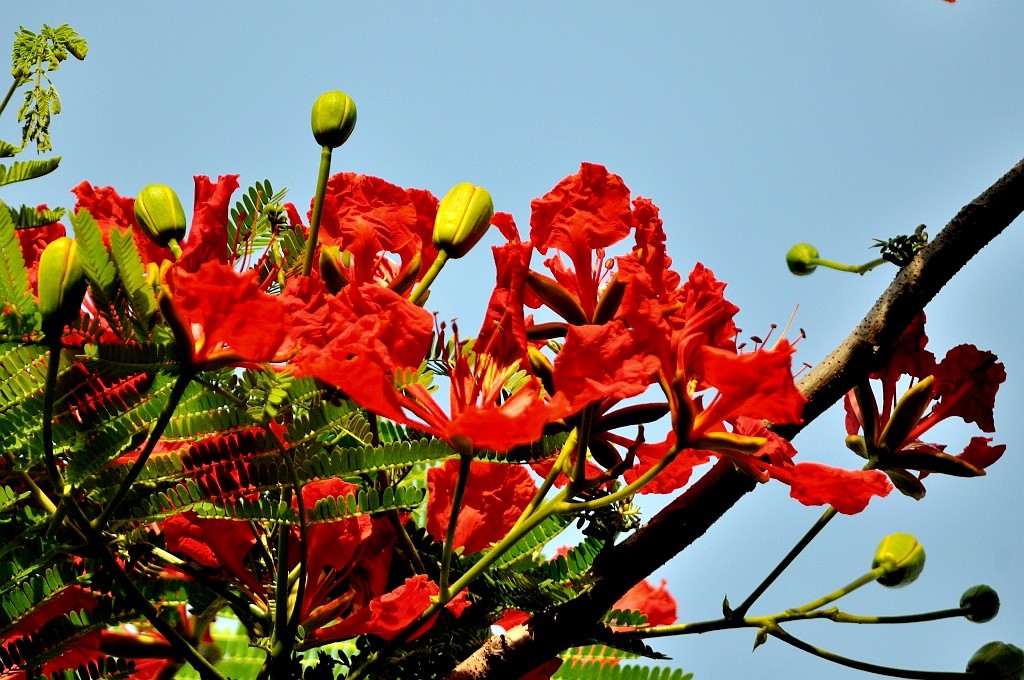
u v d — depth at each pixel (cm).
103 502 209
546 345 216
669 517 214
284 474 209
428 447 210
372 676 213
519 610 216
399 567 216
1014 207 217
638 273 208
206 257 213
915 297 218
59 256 204
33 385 207
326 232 216
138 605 210
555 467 210
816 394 218
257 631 215
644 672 219
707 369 208
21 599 209
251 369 207
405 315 207
